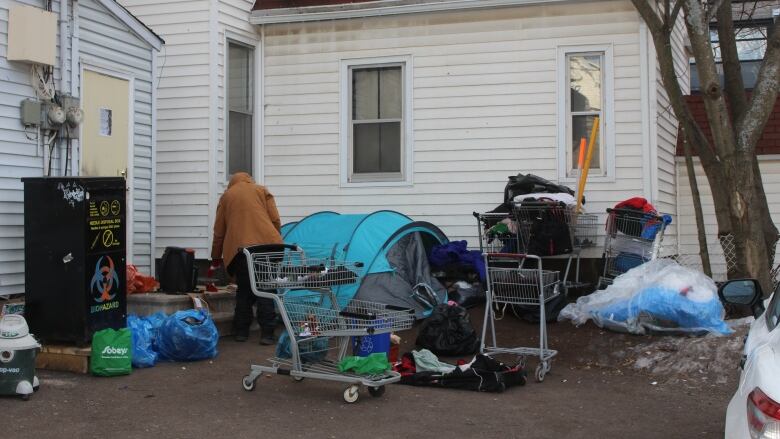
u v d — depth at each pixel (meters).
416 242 9.72
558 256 9.00
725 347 7.12
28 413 5.52
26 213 6.81
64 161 8.61
